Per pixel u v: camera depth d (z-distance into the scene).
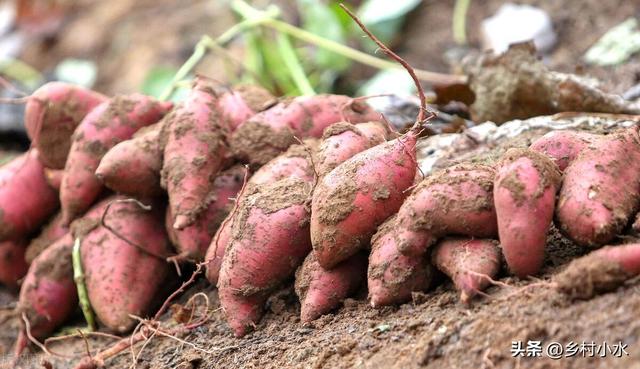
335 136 1.53
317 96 1.67
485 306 1.38
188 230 1.63
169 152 1.61
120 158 1.63
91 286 1.67
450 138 1.76
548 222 1.38
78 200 1.70
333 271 1.49
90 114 1.71
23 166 1.77
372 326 1.44
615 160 1.40
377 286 1.44
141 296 1.66
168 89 1.92
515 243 1.37
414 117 1.89
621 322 1.31
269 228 1.50
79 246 1.69
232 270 1.51
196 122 1.61
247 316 1.52
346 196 1.45
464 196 1.40
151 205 1.69
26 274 1.83
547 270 1.40
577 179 1.39
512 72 1.81
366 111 1.68
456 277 1.40
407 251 1.42
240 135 1.64
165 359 1.56
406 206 1.42
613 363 1.29
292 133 1.64
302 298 1.50
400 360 1.38
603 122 1.70
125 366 1.58
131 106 1.70
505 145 1.67
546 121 1.72
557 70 2.36
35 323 1.73
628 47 2.27
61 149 1.77
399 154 1.47
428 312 1.42
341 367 1.40
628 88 2.14
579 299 1.34
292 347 1.46
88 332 1.67
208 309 1.62
